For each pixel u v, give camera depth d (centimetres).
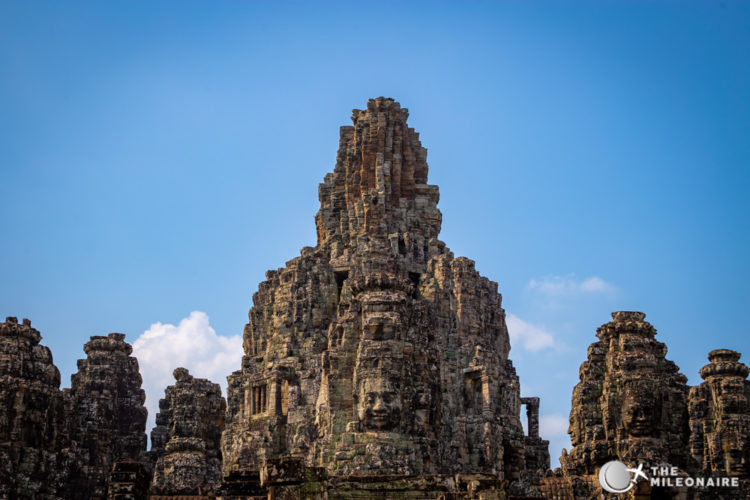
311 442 14212
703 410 10006
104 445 13138
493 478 9100
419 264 16238
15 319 11556
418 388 11350
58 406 11581
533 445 15300
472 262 15875
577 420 9775
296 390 14825
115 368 14638
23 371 11356
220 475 12950
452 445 13612
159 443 14562
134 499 9112
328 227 17100
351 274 15550
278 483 8350
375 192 16412
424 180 17225
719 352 10244
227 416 15912
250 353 16425
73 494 11925
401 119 17338
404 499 9381
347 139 17575
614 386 9581
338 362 11562
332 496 9381
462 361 14775
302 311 15775
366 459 10831
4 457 10794
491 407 14188
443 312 15425
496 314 16000
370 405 11088
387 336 11400
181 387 13100
